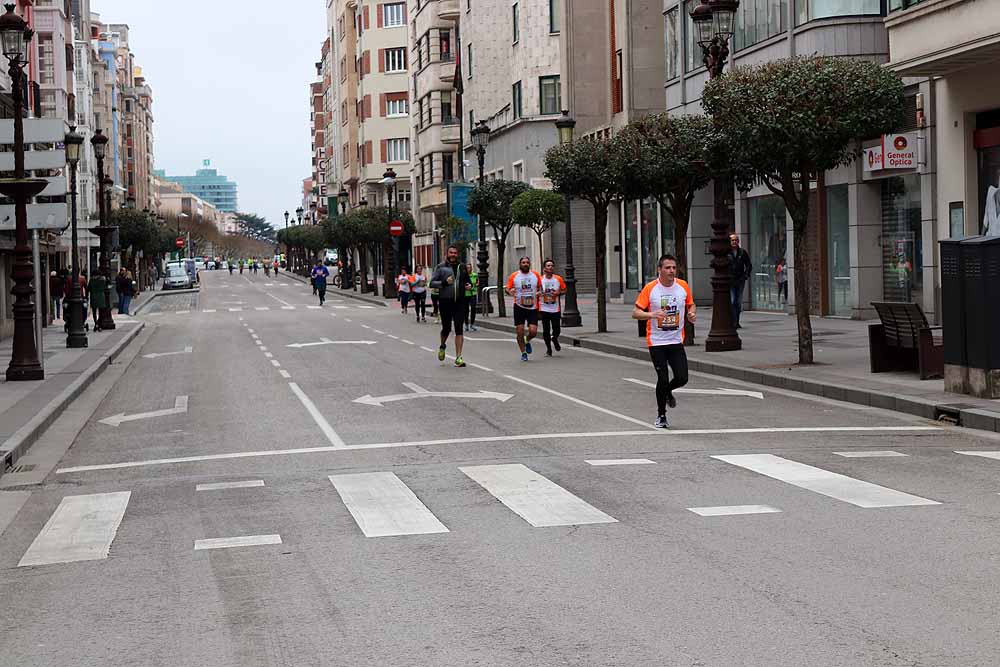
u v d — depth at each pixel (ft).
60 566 26.55
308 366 80.64
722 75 66.59
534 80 179.42
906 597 21.47
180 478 38.40
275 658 19.07
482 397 58.59
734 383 63.67
